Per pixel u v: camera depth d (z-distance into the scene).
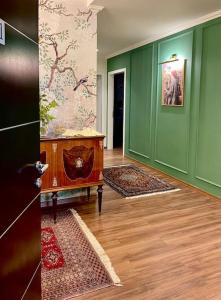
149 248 2.40
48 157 2.71
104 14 3.57
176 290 1.87
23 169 1.17
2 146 0.95
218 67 3.48
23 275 1.17
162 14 3.56
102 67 6.92
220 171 3.57
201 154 3.89
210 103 3.66
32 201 1.29
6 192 0.99
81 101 3.35
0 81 0.93
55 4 3.07
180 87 4.18
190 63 3.97
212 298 1.79
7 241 1.00
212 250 2.37
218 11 3.39
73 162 2.83
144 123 5.37
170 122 4.54
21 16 1.11
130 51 5.68
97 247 2.39
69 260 2.20
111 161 5.78
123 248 2.39
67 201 3.46
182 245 2.45
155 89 4.91
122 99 7.30
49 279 1.96
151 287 1.90
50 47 3.11
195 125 3.97
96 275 2.02
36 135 1.35
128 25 4.07
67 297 1.80
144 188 4.01
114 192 3.85
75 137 2.81
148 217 3.04
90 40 3.30
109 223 2.88
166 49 4.49
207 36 3.62
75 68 3.27
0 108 0.93
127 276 2.01
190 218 3.01
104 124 7.16
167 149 4.67
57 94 3.21
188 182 4.20
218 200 3.56
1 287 0.95
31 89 1.26
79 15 3.21
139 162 5.65
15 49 1.05
